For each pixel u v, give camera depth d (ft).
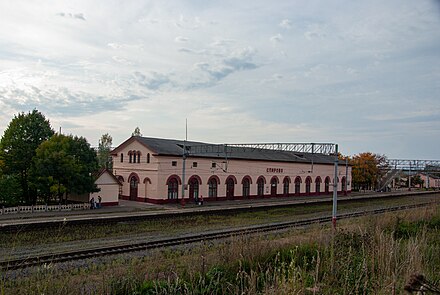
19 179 130.93
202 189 170.19
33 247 63.82
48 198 137.18
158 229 87.76
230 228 90.38
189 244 66.23
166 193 157.58
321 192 235.40
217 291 32.81
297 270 33.27
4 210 112.27
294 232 75.61
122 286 33.83
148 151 159.43
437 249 45.47
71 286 34.06
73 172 127.85
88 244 67.67
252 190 191.62
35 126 135.95
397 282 29.30
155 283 31.96
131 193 167.53
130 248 60.64
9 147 131.44
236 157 183.73
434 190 297.94
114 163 176.14
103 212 123.54
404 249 39.09
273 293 27.86
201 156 168.96
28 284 34.71
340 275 35.32
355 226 62.28
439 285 30.22
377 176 285.84
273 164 203.41
